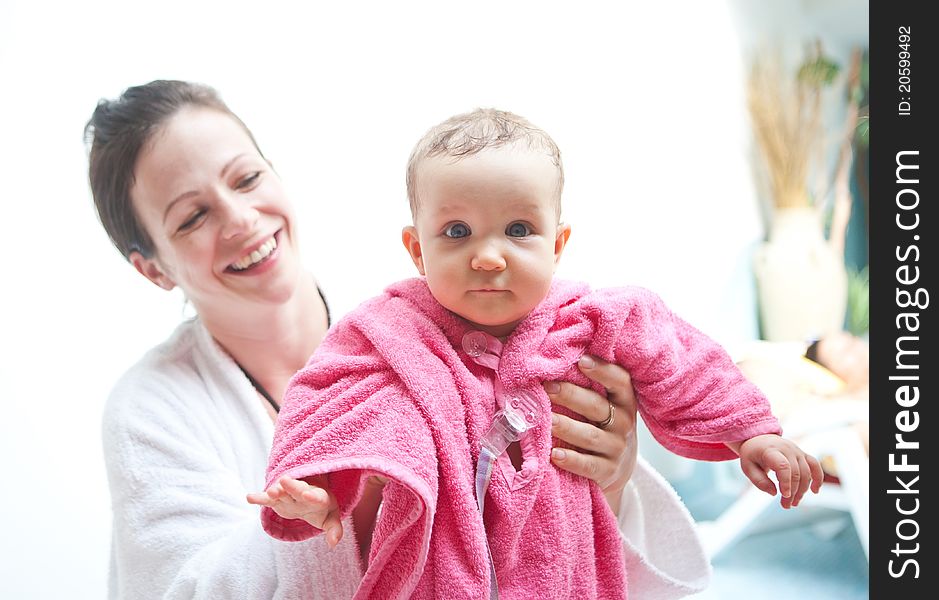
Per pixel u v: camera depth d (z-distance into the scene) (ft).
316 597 2.64
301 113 5.36
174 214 3.20
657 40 6.94
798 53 8.21
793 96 8.12
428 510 2.20
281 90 5.31
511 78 6.10
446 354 2.55
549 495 2.51
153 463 3.03
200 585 2.67
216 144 3.25
